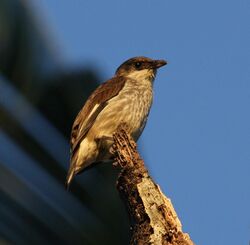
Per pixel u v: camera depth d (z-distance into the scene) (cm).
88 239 1254
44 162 1294
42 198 1245
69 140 1358
